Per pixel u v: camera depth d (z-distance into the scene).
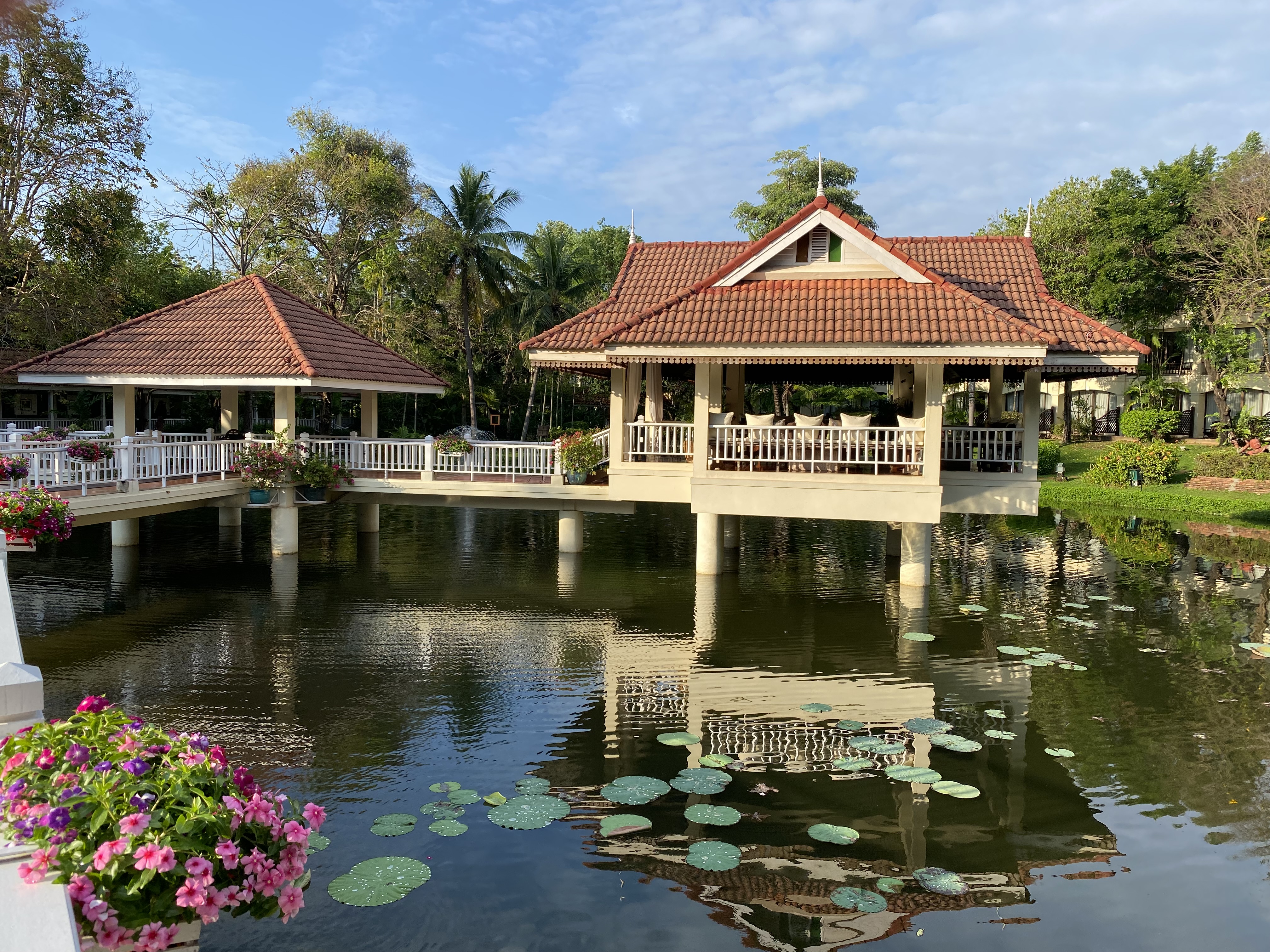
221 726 8.32
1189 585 15.31
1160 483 29.94
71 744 3.46
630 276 18.53
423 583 14.82
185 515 22.31
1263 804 7.02
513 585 14.80
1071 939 5.23
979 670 10.43
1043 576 16.05
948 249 17.12
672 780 7.30
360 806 6.78
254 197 34.12
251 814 3.32
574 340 16.14
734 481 14.24
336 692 9.38
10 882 2.99
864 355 12.91
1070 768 7.69
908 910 5.54
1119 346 13.70
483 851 6.15
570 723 8.67
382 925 5.25
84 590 13.78
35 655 10.38
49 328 25.05
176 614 12.45
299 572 15.55
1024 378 14.30
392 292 38.75
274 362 16.53
